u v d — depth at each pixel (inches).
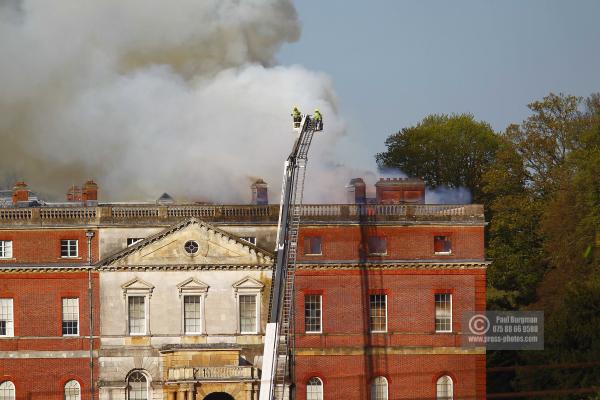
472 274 7440.9
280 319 6801.2
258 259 7347.4
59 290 7327.8
